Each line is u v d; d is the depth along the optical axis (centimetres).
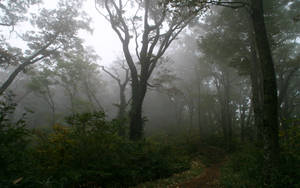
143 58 1580
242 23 1705
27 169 470
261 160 638
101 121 718
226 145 2147
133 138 1341
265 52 605
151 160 846
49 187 465
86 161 616
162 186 672
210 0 735
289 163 534
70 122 685
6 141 486
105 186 621
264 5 1529
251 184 525
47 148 606
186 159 1159
